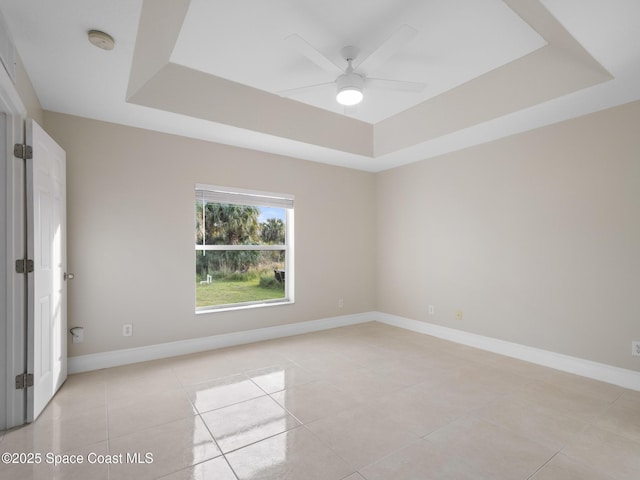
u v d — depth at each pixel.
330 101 3.45
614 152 2.77
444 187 4.12
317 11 2.13
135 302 3.23
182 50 2.55
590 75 2.40
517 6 1.97
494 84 2.94
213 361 3.26
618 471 1.69
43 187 2.29
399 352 3.56
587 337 2.92
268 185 4.05
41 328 2.25
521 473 1.67
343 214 4.75
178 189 3.46
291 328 4.24
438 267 4.18
